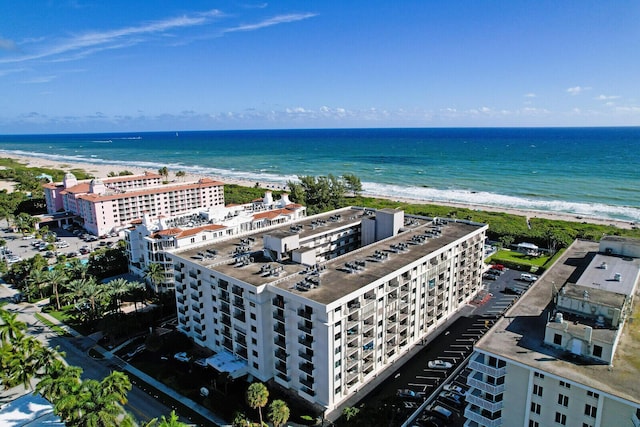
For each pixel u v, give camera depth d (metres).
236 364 84.31
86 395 61.50
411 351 93.62
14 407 74.94
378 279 80.25
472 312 111.94
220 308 88.38
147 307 118.94
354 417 69.56
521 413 58.19
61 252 168.12
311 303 71.19
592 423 51.94
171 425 57.47
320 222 124.25
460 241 105.88
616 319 59.22
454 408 75.31
